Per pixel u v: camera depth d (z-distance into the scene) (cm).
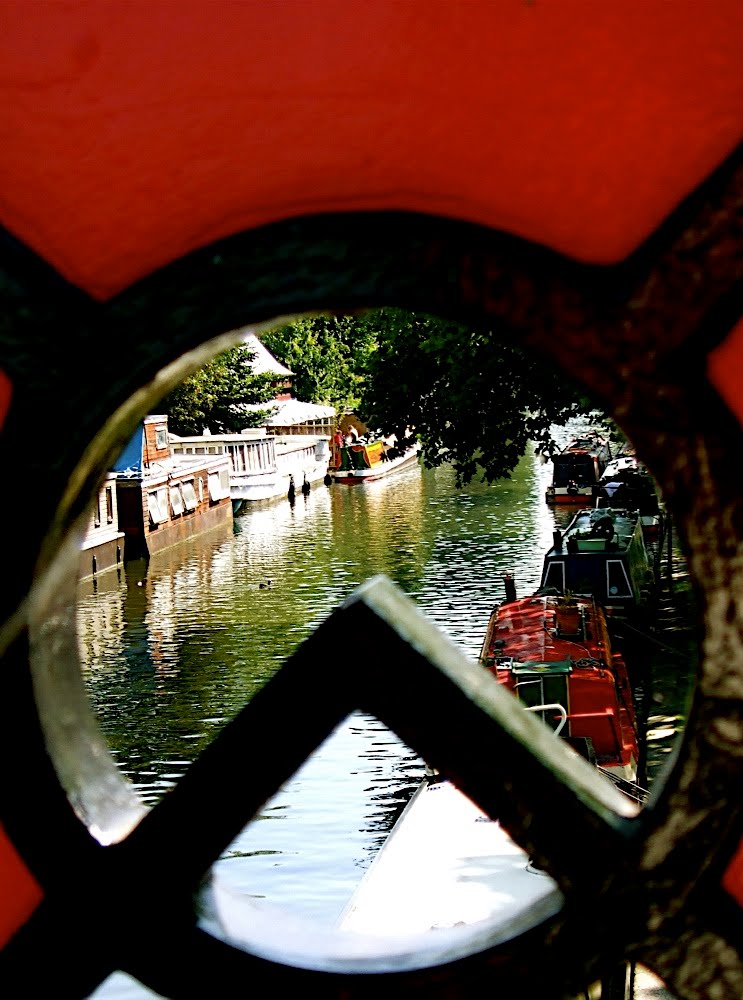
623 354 125
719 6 120
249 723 132
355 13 124
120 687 1850
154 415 3328
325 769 1414
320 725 131
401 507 3681
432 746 130
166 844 135
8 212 131
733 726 125
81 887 136
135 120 128
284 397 5262
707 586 125
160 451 3394
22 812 137
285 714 131
